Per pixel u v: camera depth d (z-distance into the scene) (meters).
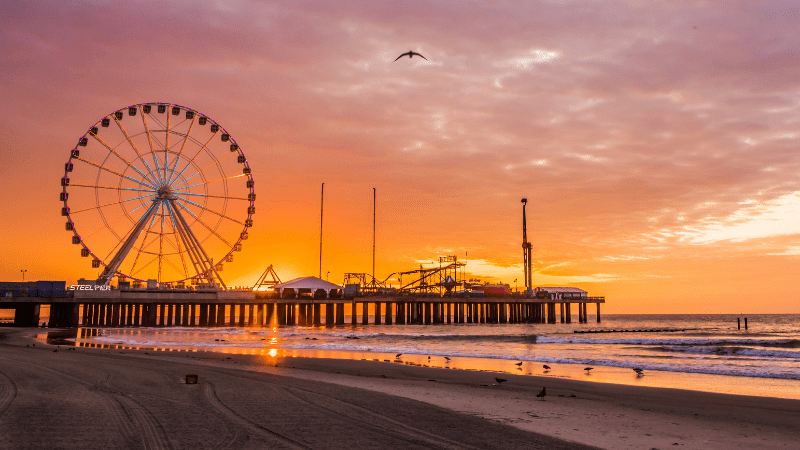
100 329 69.38
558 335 67.12
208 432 10.45
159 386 16.72
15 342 38.53
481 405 15.28
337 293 91.81
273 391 16.11
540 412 14.44
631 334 72.06
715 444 11.53
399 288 108.31
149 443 9.46
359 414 12.87
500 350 40.75
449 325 97.38
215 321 83.31
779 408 15.86
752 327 107.25
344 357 32.59
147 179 73.62
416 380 21.16
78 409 12.38
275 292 89.25
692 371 26.41
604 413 14.64
